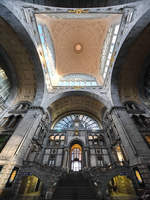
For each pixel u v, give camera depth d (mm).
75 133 22516
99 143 21203
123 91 21031
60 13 12844
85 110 27828
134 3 10633
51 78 24828
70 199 7656
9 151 12383
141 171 10445
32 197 9977
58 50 27438
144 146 12500
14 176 10867
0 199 9172
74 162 22203
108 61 22922
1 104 18375
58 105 24734
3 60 18484
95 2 10125
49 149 20109
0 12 11273
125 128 14688
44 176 11258
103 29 23297
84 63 30047
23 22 13055
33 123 15930
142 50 16750
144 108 18531
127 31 14141
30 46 16047
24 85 21047
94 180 10586
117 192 12062
